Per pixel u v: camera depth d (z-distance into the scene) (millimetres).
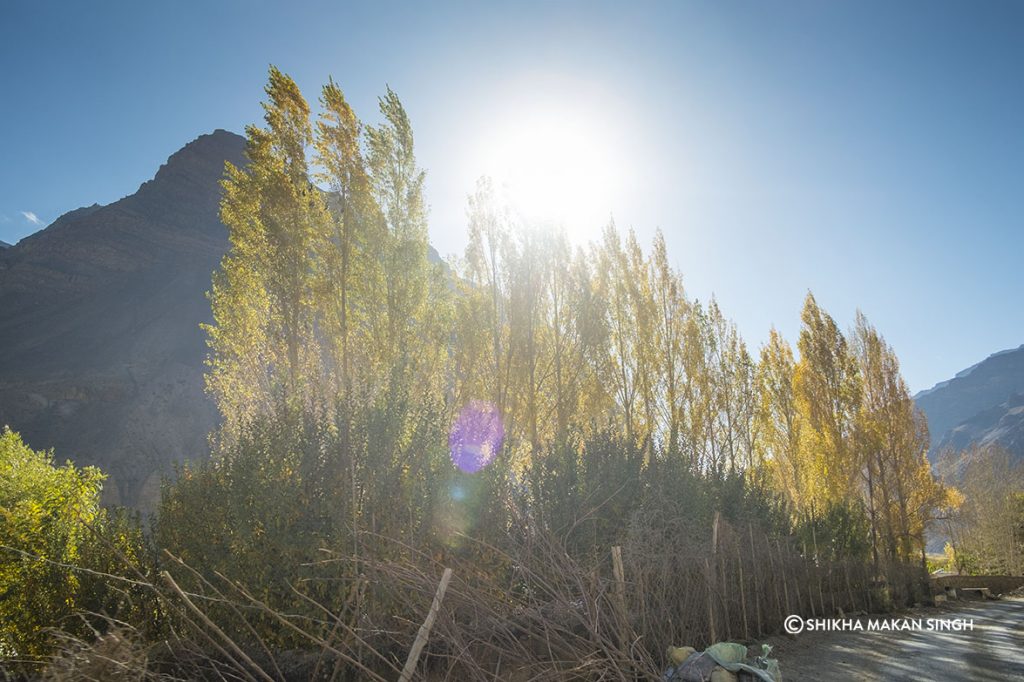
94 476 10023
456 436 9984
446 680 4723
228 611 6016
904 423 30922
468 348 18391
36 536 6875
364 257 17188
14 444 9570
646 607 7488
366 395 7984
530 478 10211
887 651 12266
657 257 24375
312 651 5840
